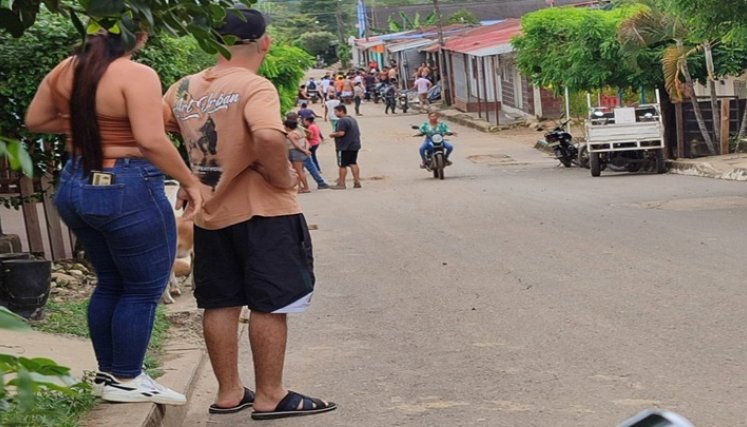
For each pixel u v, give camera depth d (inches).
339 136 1013.8
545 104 1643.7
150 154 198.2
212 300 232.7
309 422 228.8
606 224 569.9
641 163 986.1
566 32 1059.9
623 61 1002.1
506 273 415.5
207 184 223.1
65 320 315.0
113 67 200.4
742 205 641.6
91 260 214.1
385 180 1099.9
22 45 388.8
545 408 231.3
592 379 252.4
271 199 223.3
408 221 656.4
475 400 240.2
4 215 666.8
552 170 1100.5
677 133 1005.2
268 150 214.2
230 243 227.9
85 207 199.9
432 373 266.5
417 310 350.3
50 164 418.3
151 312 212.1
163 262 209.6
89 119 199.5
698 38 725.9
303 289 226.2
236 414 238.7
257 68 226.2
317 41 3988.7
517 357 277.4
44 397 198.1
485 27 2201.0
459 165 1243.8
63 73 207.0
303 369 278.8
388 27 3442.4
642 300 344.8
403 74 2650.1
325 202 864.3
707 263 414.9
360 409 237.1
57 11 155.9
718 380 247.1
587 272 406.9
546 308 339.6
